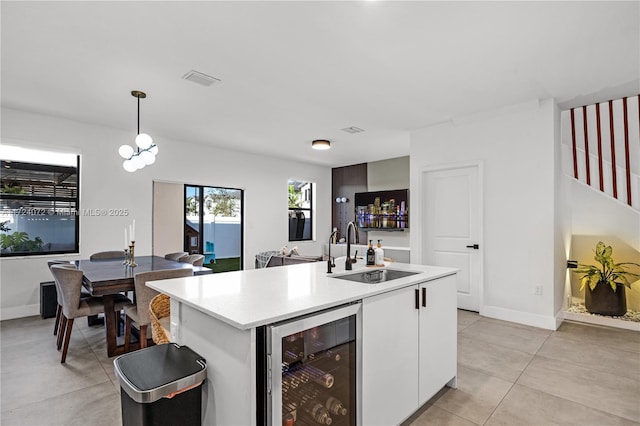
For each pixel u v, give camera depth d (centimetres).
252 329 123
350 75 311
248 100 374
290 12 216
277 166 714
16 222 420
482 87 339
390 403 180
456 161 445
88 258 460
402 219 677
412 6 210
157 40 250
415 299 201
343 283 194
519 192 391
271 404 127
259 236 677
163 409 127
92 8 212
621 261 420
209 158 600
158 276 280
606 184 397
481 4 208
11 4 207
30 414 204
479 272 425
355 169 793
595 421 198
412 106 393
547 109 373
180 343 165
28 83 328
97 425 194
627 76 314
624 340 332
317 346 151
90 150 464
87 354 298
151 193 525
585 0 204
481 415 204
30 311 420
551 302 368
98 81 324
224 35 244
